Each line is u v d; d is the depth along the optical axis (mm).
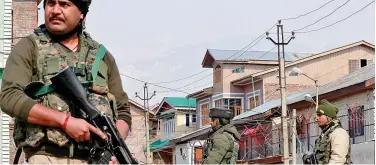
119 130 4172
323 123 9273
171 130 68438
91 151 3900
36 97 3936
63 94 3938
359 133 33812
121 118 4344
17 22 30953
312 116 38406
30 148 3928
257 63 58656
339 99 35938
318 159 9359
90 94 4027
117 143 3990
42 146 3891
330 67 54500
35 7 31203
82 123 3811
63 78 3885
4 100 3850
